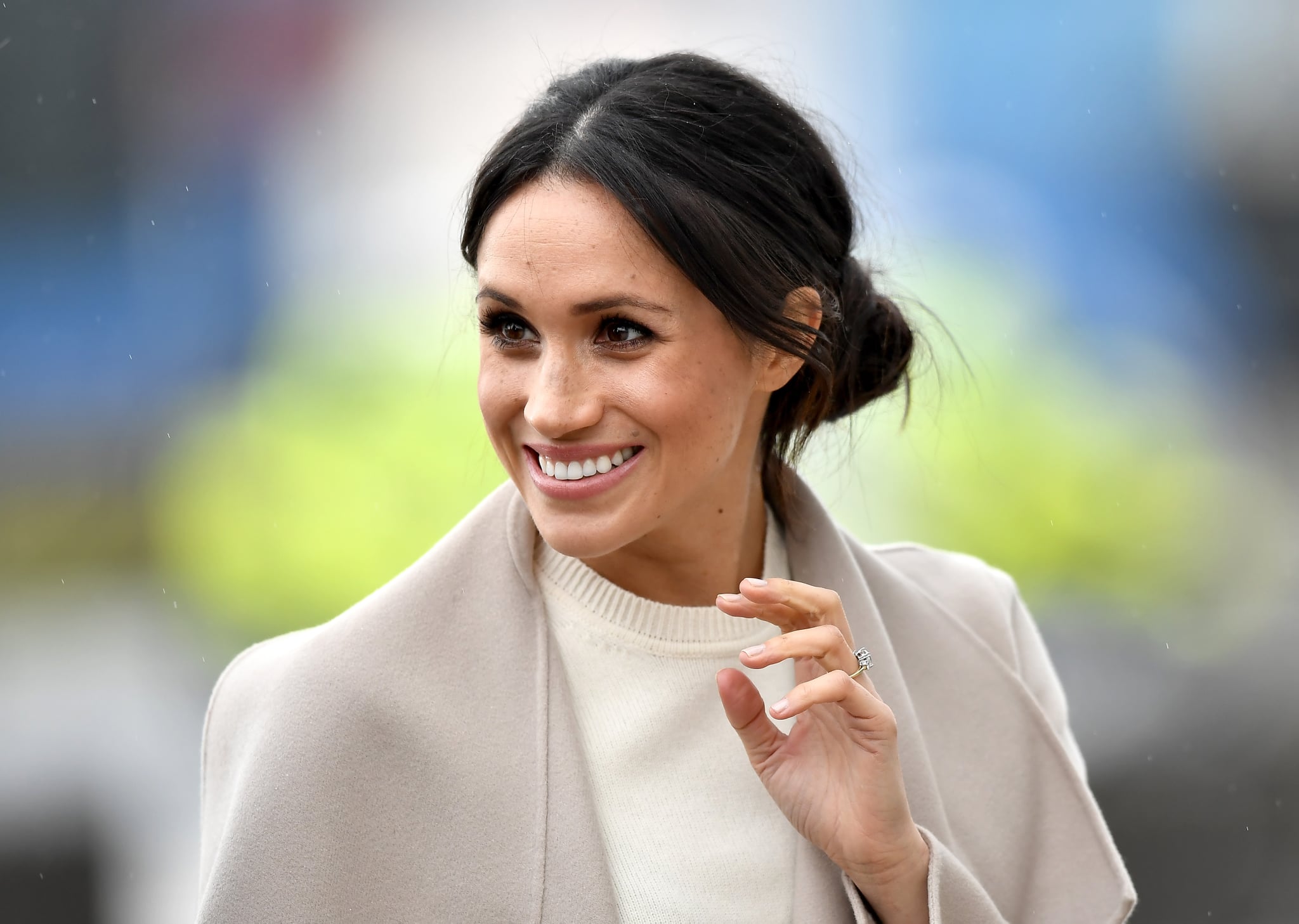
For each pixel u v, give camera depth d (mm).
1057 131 28234
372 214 27203
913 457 18297
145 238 27734
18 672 22109
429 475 17859
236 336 27219
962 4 28078
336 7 27562
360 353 19266
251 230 27625
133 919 17188
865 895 6820
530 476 6484
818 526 7656
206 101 27906
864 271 7516
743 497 7152
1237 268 28859
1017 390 19047
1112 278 27656
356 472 17844
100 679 21797
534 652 6930
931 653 7859
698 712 7117
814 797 6664
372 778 6531
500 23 27562
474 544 7164
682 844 6879
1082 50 28266
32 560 25672
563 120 6273
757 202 6504
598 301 6121
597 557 7168
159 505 24438
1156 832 17906
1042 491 18297
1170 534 19703
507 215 6230
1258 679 19203
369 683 6625
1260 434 26953
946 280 20000
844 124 28094
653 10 27734
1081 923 7508
